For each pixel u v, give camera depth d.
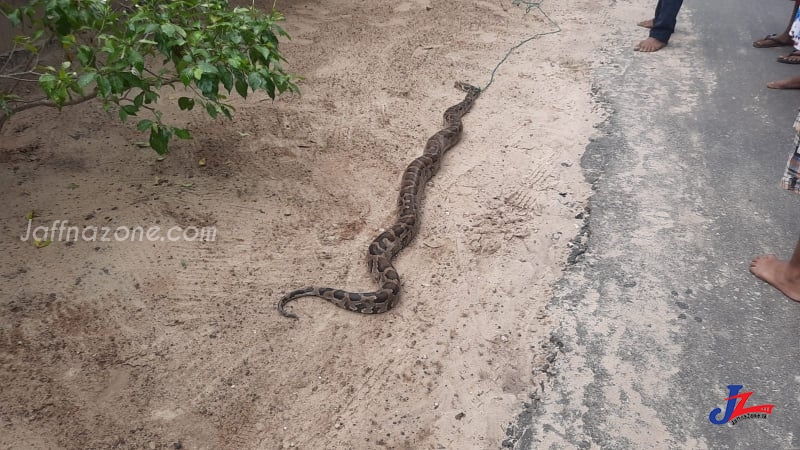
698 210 3.21
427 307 2.74
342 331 2.62
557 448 2.18
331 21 5.48
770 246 2.97
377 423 2.28
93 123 3.70
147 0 3.00
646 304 2.70
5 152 3.37
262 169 3.50
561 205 3.30
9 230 2.90
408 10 5.86
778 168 3.52
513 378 2.43
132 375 2.38
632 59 4.93
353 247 3.04
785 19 5.73
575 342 2.54
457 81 4.60
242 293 2.74
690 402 2.31
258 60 3.07
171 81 3.11
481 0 6.24
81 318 2.56
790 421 2.24
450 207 3.33
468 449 2.20
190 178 3.36
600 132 3.92
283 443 2.20
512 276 2.87
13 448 2.11
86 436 2.17
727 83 4.49
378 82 4.51
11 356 2.40
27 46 2.77
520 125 4.06
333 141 3.80
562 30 5.55
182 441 2.19
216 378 2.40
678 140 3.79
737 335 2.55
